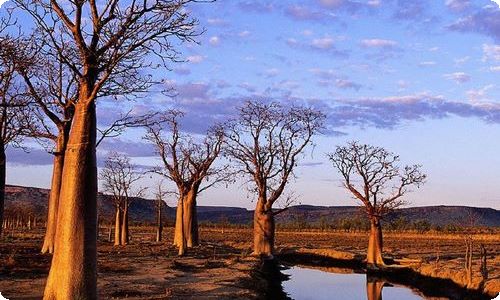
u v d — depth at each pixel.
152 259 30.56
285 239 69.75
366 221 95.19
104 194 48.06
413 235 77.75
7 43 14.87
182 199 41.78
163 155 41.78
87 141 12.45
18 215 82.75
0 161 20.80
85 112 12.56
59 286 11.80
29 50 15.56
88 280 11.99
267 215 38.44
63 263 11.91
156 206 55.81
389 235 77.69
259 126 38.84
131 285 19.25
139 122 15.16
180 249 34.59
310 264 41.91
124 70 13.59
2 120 20.56
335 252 44.41
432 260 35.50
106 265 25.27
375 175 36.19
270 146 38.75
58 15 12.73
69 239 11.97
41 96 23.14
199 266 27.77
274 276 31.91
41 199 118.38
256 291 21.70
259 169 38.47
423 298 24.94
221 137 41.22
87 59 12.77
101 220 72.06
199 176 42.81
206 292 18.86
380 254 35.34
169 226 98.12
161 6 13.23
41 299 14.97
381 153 36.12
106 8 12.97
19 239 45.53
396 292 26.98
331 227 96.38
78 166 12.29
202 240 57.53
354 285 29.41
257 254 37.97
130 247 40.00
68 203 12.14
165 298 16.52
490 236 72.56
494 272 26.69
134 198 47.78
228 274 24.86
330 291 26.83
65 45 14.00
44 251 27.88
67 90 25.06
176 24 13.53
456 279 26.27
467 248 25.73
